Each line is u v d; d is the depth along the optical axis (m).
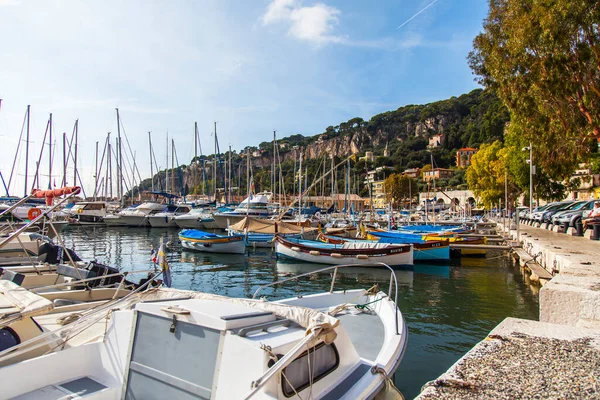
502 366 3.40
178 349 4.49
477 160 61.88
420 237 30.44
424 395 2.93
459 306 14.58
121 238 42.75
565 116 15.68
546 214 33.22
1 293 6.15
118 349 5.00
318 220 49.75
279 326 4.85
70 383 4.90
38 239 14.59
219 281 20.09
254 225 27.97
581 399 2.80
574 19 13.46
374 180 144.25
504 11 16.83
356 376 5.13
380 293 9.32
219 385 4.11
